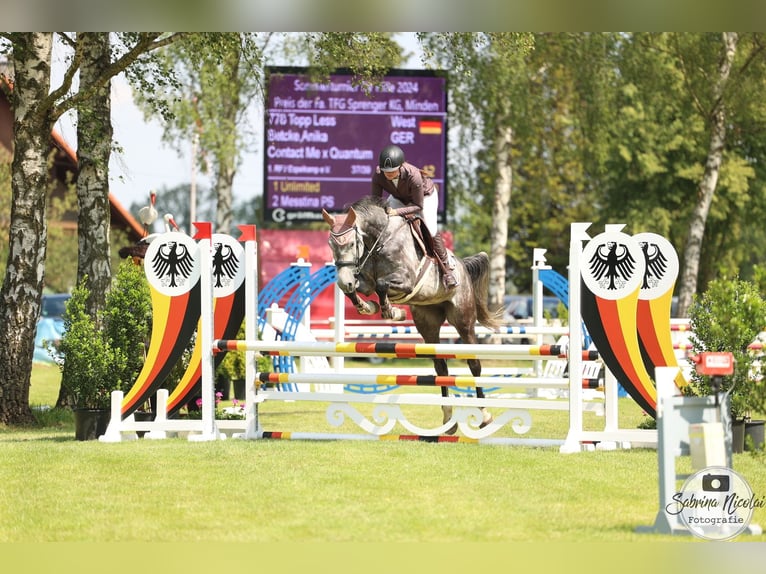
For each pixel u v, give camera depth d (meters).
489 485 8.11
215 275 11.39
